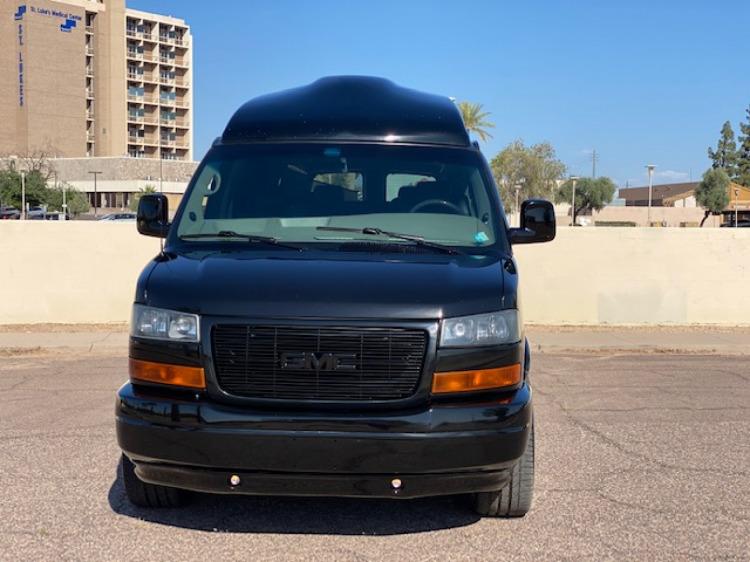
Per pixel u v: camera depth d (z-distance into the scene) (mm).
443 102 6109
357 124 5770
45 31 119688
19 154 110688
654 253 14688
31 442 6754
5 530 4809
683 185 117938
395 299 4277
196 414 4199
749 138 115875
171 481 4355
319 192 5480
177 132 137750
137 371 4422
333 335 4219
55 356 11789
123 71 127875
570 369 10961
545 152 70562
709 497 5539
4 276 14039
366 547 4617
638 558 4500
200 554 4492
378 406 4215
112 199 101438
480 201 5465
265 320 4230
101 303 14250
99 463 6148
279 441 4148
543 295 14758
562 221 76312
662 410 8312
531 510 5238
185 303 4332
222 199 5477
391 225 5316
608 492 5625
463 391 4273
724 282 14688
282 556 4484
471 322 4305
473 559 4465
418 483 4230
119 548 4559
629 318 14742
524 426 4336
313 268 4570
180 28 136125
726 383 9914
